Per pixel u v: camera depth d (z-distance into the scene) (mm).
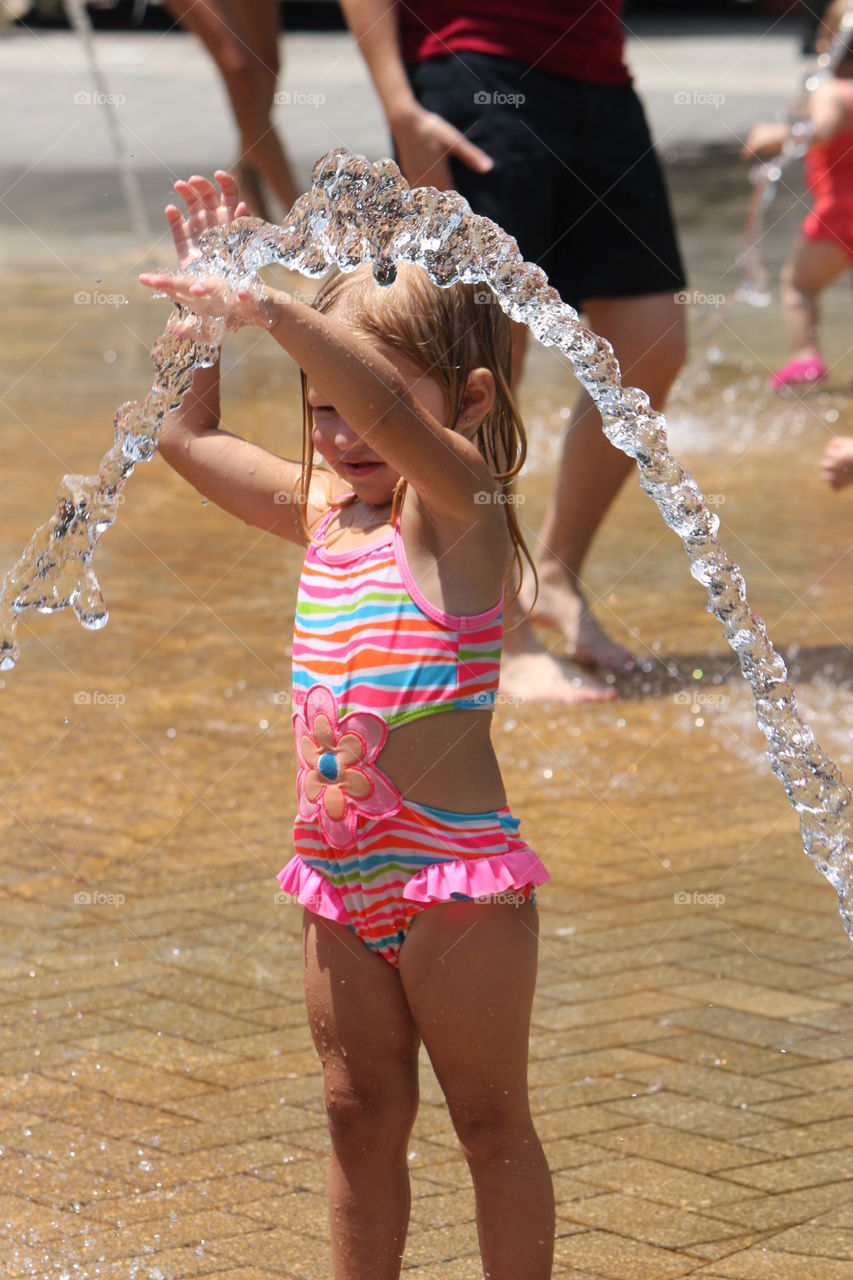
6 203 27344
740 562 11680
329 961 4371
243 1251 4703
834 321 21250
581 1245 4762
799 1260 4691
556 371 17953
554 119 9141
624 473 9781
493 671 4375
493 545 4367
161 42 51688
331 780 4316
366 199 4359
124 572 11344
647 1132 5398
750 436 15484
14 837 7594
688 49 49625
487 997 4227
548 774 8469
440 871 4219
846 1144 5336
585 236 9414
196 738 8734
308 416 4719
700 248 23625
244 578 11281
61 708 9062
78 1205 4930
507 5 9039
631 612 10852
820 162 17016
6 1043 5887
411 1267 4629
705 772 8547
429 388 4395
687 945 6742
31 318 19516
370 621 4340
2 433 14320
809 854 4859
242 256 4398
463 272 4359
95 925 6805
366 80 43156
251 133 15516
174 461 4961
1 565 10469
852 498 13406
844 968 6578
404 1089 4355
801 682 9578
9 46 50438
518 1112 4328
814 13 42500
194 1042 5941
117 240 24516
